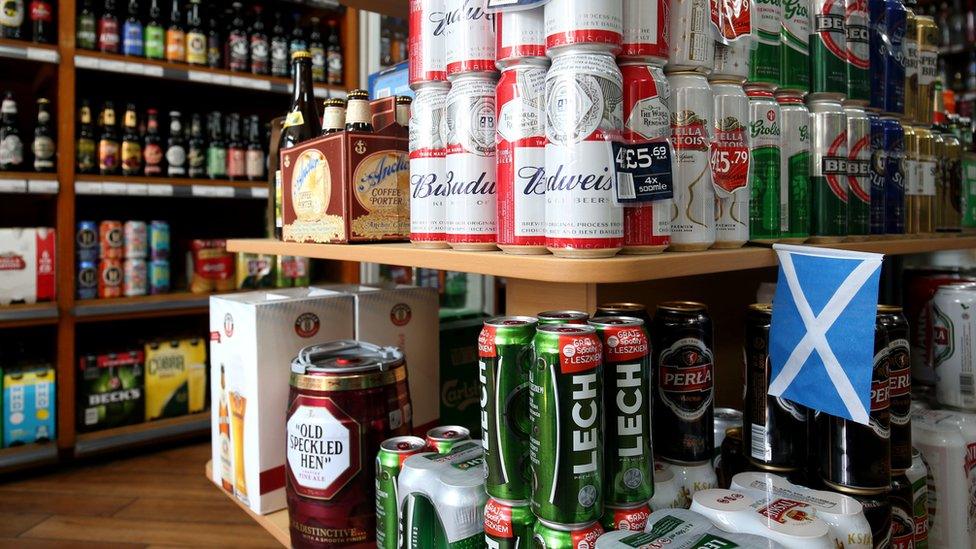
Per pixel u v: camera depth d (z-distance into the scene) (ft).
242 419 4.51
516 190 3.01
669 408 3.42
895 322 3.66
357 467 3.81
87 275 9.72
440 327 5.43
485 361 3.10
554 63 2.82
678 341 3.41
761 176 3.57
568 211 2.76
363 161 4.27
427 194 3.57
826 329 3.18
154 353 10.23
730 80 3.36
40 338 10.69
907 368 3.69
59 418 9.42
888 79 4.52
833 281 3.15
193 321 11.82
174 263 11.72
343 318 4.71
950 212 5.31
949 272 5.53
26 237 9.17
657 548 2.55
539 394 2.83
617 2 2.75
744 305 5.58
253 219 12.53
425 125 3.56
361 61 11.85
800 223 3.79
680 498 3.26
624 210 2.88
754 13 3.52
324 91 11.34
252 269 11.05
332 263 11.94
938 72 12.05
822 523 2.77
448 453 3.53
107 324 11.16
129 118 10.09
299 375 3.91
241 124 11.31
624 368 2.94
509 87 3.01
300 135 5.25
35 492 8.77
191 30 10.39
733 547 2.52
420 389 5.07
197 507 8.32
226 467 4.80
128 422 10.00
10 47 8.84
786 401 3.59
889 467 3.44
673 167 2.99
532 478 2.92
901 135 4.59
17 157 9.25
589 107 2.72
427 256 3.40
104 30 9.76
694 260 3.00
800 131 3.78
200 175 10.62
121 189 9.72
